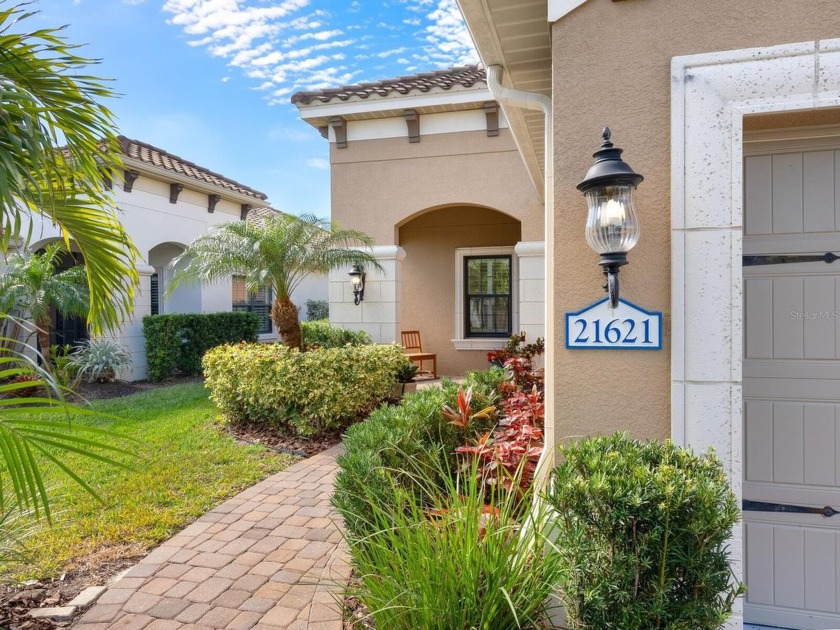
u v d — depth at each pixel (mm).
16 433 2332
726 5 2434
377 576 2396
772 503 2770
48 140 2627
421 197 9367
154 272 12094
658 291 2518
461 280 11898
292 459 5914
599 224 2365
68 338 12578
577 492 1892
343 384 6801
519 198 9094
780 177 2775
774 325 2781
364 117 9383
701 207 2434
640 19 2531
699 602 1834
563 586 2137
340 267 9156
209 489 4840
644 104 2531
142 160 10992
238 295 15680
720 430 2418
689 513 1806
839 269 2711
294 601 3039
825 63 2336
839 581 2691
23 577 3326
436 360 11984
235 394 7180
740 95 2410
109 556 3631
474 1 2910
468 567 2143
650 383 2531
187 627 2812
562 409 2631
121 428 7020
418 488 3525
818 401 2727
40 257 9430
